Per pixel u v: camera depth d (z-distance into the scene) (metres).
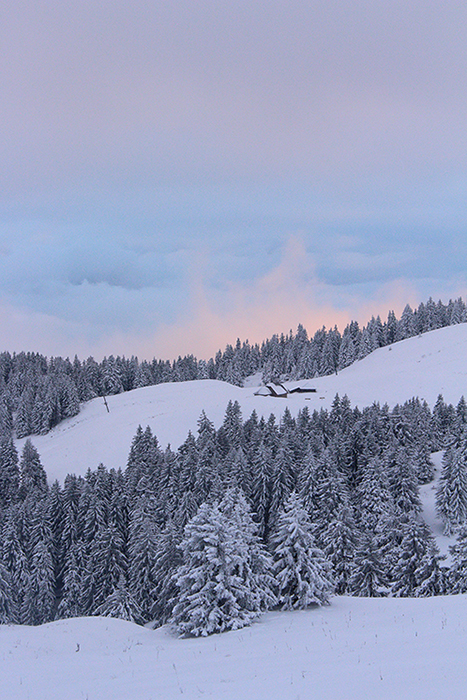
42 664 17.47
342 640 16.59
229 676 13.50
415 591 36.34
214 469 61.06
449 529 52.59
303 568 26.14
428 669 11.07
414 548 38.44
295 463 61.84
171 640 22.62
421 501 58.59
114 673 15.95
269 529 53.38
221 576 23.75
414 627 16.97
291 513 27.17
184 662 16.59
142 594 43.66
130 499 60.97
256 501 55.41
